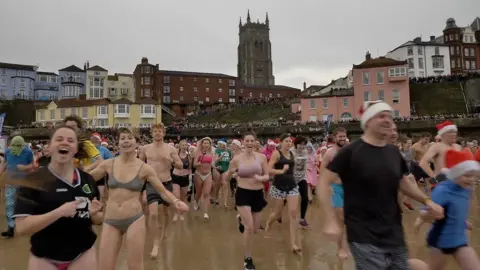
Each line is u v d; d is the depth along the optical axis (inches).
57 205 118.1
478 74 2155.5
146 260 248.4
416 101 2140.7
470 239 285.3
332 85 2819.9
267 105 2901.1
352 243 124.5
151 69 3248.0
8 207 307.6
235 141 449.1
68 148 121.7
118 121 2524.6
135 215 174.9
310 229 338.0
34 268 117.1
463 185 148.7
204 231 335.6
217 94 3511.3
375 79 2110.0
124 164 179.5
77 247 121.2
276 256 255.4
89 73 3169.3
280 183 276.8
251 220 229.3
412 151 436.8
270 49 5064.0
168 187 293.1
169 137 2116.1
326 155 231.1
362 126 134.5
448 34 3073.3
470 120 1624.0
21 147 282.7
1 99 2938.0
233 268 232.7
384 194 123.0
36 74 3442.4
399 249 121.4
